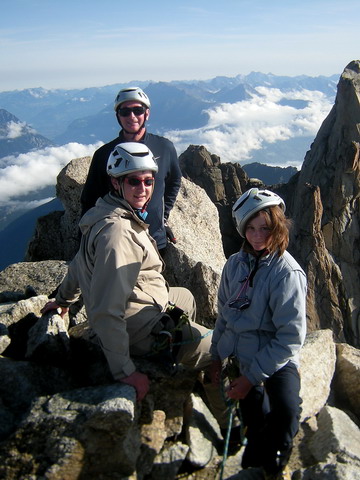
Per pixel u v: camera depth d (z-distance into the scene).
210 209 5.11
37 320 2.39
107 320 1.82
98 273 1.82
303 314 1.80
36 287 3.39
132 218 1.96
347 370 2.88
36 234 5.25
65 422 1.69
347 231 21.81
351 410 2.83
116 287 1.81
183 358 2.18
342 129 22.97
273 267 1.83
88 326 2.41
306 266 20.09
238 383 1.85
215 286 3.33
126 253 1.85
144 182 1.94
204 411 2.33
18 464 1.66
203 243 4.62
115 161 1.94
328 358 2.75
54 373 2.08
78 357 2.23
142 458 1.90
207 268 3.38
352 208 22.03
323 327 19.31
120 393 1.77
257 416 1.89
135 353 2.07
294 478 2.01
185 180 5.26
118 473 1.74
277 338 1.81
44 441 1.69
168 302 2.18
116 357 1.85
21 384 1.99
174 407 2.08
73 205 5.04
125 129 2.94
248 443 1.89
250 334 1.91
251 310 1.88
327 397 2.62
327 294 19.91
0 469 1.66
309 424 2.38
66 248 5.12
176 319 2.13
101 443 1.70
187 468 2.03
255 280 1.87
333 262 20.78
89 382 2.10
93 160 2.97
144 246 1.95
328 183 22.67
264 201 1.78
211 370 2.10
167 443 2.06
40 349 2.09
